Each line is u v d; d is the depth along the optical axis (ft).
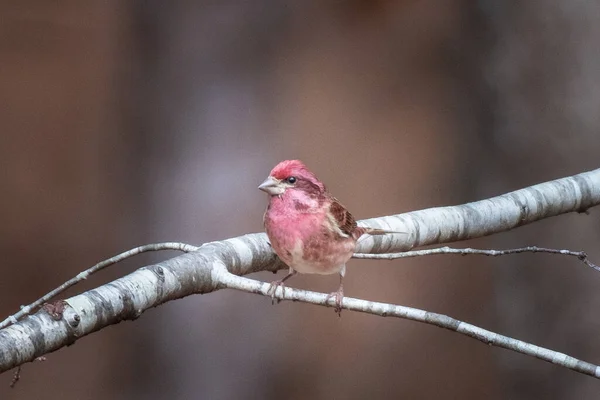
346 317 45.21
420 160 45.96
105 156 46.32
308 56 46.55
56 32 45.52
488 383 44.45
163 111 46.55
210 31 46.52
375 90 46.37
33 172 45.47
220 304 45.37
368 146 46.19
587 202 25.82
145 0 46.37
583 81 39.96
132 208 46.39
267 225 19.02
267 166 45.98
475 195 44.65
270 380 45.06
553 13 40.42
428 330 45.21
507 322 42.83
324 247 18.63
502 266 43.16
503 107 42.75
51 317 15.44
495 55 43.16
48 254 45.62
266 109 46.39
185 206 46.06
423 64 46.21
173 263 18.33
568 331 40.78
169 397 45.29
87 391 44.98
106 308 16.37
